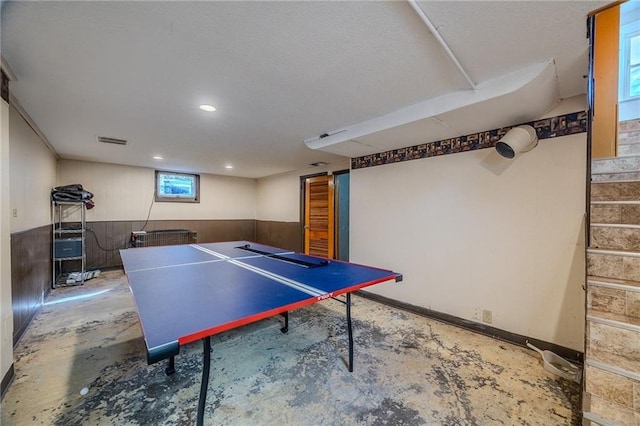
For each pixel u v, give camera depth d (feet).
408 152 10.71
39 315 9.80
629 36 9.73
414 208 10.52
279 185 20.61
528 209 7.71
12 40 4.66
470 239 8.93
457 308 9.26
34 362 6.76
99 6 3.89
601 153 7.43
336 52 5.10
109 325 8.98
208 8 3.95
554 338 7.25
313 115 8.41
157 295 4.97
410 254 10.66
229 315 4.02
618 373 4.25
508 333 8.06
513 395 5.66
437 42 4.77
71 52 5.06
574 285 6.97
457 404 5.39
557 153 7.20
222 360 6.99
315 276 6.46
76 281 13.73
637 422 3.95
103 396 5.55
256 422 4.91
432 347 7.70
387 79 6.11
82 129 9.80
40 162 10.70
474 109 6.77
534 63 5.41
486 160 8.56
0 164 5.46
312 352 7.41
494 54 5.10
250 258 8.98
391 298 11.37
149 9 3.97
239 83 6.32
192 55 5.20
